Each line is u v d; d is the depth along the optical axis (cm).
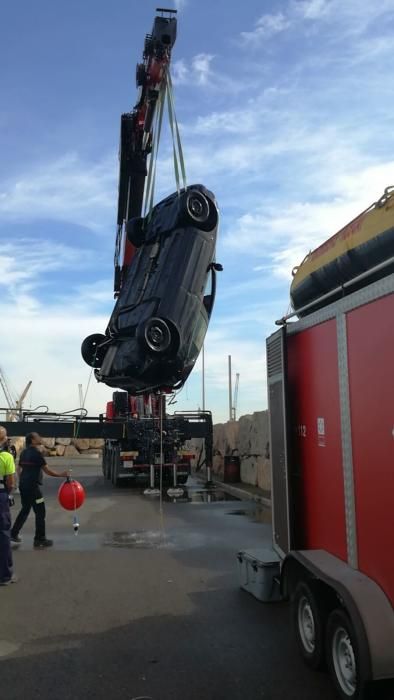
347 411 399
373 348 363
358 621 343
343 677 380
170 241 632
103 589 647
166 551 849
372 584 361
